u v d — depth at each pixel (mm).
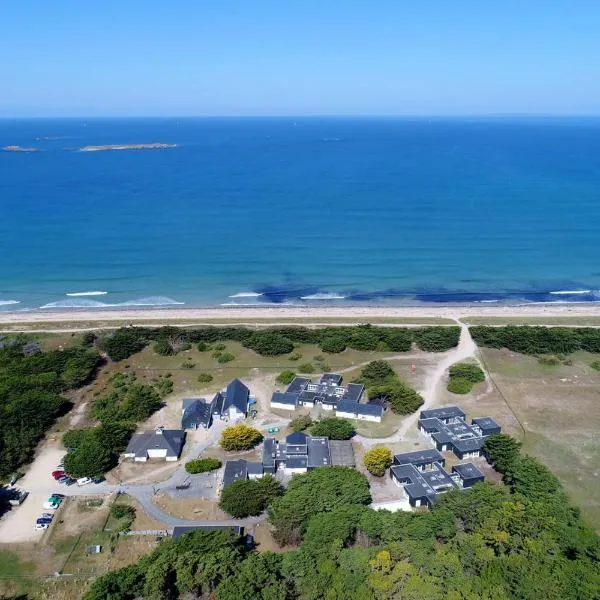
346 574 63031
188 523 79375
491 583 60156
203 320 147250
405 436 99812
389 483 87438
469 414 106750
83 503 83625
